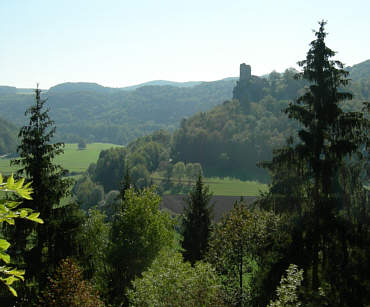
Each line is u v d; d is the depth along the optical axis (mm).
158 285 14938
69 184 22844
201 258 32500
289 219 20672
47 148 21938
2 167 159500
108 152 152625
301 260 19250
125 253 26844
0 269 4598
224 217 27375
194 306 14414
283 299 12656
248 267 24125
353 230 18734
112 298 25203
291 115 21062
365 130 19641
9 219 4598
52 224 21469
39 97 22312
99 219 29109
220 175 139875
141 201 28281
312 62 20312
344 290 17250
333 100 20094
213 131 160375
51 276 20328
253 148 140250
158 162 163875
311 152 20328
